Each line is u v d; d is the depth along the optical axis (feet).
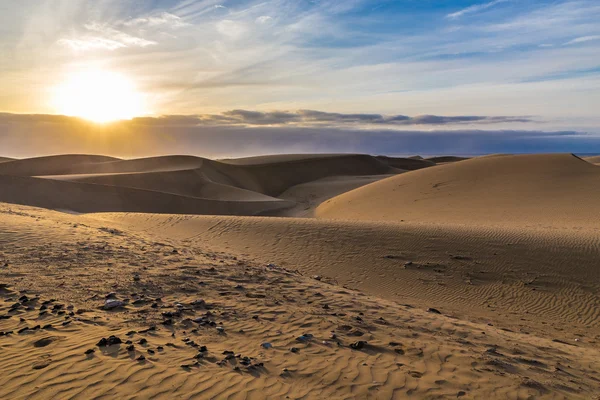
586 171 144.05
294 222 75.87
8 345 17.61
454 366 19.92
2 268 30.27
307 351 20.38
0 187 159.53
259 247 62.08
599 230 75.10
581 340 34.32
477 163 183.83
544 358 23.88
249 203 214.90
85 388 14.40
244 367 17.60
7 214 61.00
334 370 18.22
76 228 53.93
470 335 26.61
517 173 156.76
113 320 22.13
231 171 377.30
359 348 21.39
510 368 20.48
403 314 30.35
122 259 37.63
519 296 46.09
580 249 57.41
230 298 29.19
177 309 25.09
